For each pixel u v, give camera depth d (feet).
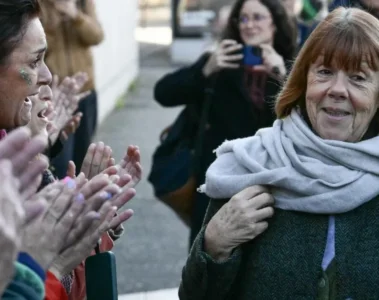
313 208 7.21
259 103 13.28
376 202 7.25
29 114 6.43
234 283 7.59
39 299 5.06
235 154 7.64
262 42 13.71
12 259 4.30
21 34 6.15
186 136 13.83
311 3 20.71
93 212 5.69
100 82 37.37
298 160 7.30
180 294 7.79
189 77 13.51
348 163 7.25
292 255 7.23
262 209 7.32
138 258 18.98
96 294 6.36
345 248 7.15
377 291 7.06
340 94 7.21
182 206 13.70
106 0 39.32
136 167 7.44
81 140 17.37
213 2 56.49
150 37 79.97
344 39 7.16
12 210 4.29
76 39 17.87
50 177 6.88
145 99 45.24
